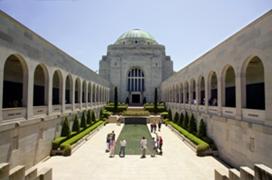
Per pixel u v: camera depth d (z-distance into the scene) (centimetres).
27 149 1802
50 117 2272
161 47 8669
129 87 8556
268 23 1454
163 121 5353
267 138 1431
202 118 2856
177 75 4950
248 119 1728
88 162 2056
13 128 1580
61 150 2309
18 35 1666
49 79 2284
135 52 8569
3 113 1486
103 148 2648
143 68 8512
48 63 2258
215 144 2350
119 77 8469
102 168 1878
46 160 2119
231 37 2025
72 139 2619
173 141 3073
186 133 3091
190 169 1850
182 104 4253
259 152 1521
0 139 1435
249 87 2709
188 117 3647
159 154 2359
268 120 1452
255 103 2598
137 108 7075
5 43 1498
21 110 1727
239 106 1859
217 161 2091
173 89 5547
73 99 3216
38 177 1147
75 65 3319
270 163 1395
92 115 4556
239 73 1872
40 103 3162
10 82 2603
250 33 1689
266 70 1480
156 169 1852
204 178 1633
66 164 1984
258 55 1577
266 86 1480
